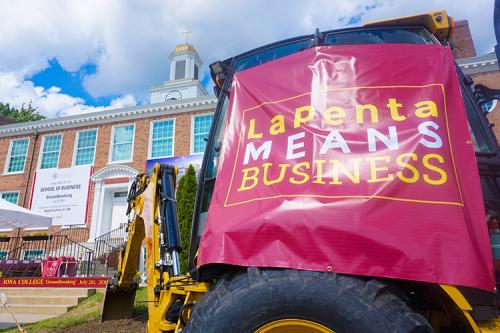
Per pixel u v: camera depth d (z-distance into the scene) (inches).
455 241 70.7
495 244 84.8
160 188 160.9
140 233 204.7
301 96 93.6
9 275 503.2
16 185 820.0
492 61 390.6
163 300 126.0
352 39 115.2
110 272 555.2
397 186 76.3
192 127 753.6
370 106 87.0
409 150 79.8
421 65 89.9
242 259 79.3
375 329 66.5
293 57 101.7
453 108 84.7
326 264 73.0
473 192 76.4
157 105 781.9
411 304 72.8
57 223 754.8
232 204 88.0
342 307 68.7
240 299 75.0
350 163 81.4
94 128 821.2
